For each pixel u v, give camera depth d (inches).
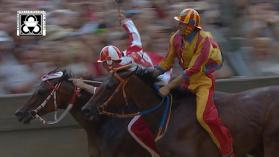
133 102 458.9
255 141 437.7
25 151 565.0
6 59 574.2
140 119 464.1
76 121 548.7
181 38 439.8
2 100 553.6
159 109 449.4
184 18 426.6
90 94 491.5
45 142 570.3
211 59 434.3
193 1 681.0
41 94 495.8
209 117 427.5
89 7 622.8
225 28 677.3
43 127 569.0
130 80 443.2
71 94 493.0
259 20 684.1
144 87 448.5
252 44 666.2
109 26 610.9
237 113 434.9
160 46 615.5
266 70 657.6
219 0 686.5
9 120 557.0
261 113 434.0
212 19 673.0
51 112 534.9
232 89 620.4
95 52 590.2
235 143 434.0
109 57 447.8
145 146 463.2
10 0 611.8
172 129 439.2
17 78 571.8
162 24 634.8
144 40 608.1
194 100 446.0
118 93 442.6
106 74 580.1
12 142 560.4
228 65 650.8
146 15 625.9
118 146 477.1
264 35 681.6
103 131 484.4
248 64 656.4
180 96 450.0
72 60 577.3
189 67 432.5
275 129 428.5
